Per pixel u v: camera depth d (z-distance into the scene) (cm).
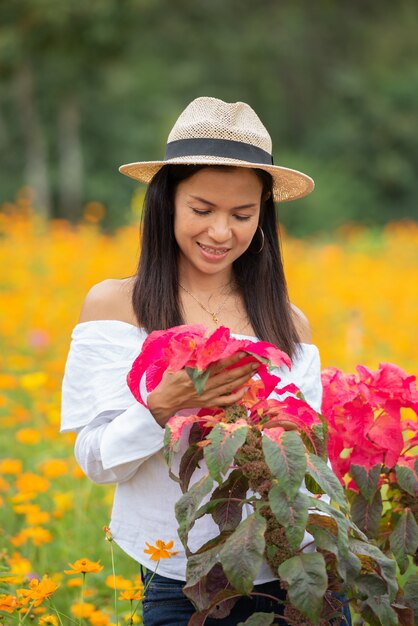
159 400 289
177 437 276
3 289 1114
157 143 3359
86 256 1243
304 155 3856
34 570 450
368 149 3822
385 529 345
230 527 286
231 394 283
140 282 319
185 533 270
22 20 2767
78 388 314
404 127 3772
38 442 609
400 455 338
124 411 309
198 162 299
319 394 329
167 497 308
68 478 541
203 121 308
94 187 3198
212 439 265
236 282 330
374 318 1054
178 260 324
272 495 265
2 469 486
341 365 848
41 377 589
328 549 270
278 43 3962
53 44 2823
